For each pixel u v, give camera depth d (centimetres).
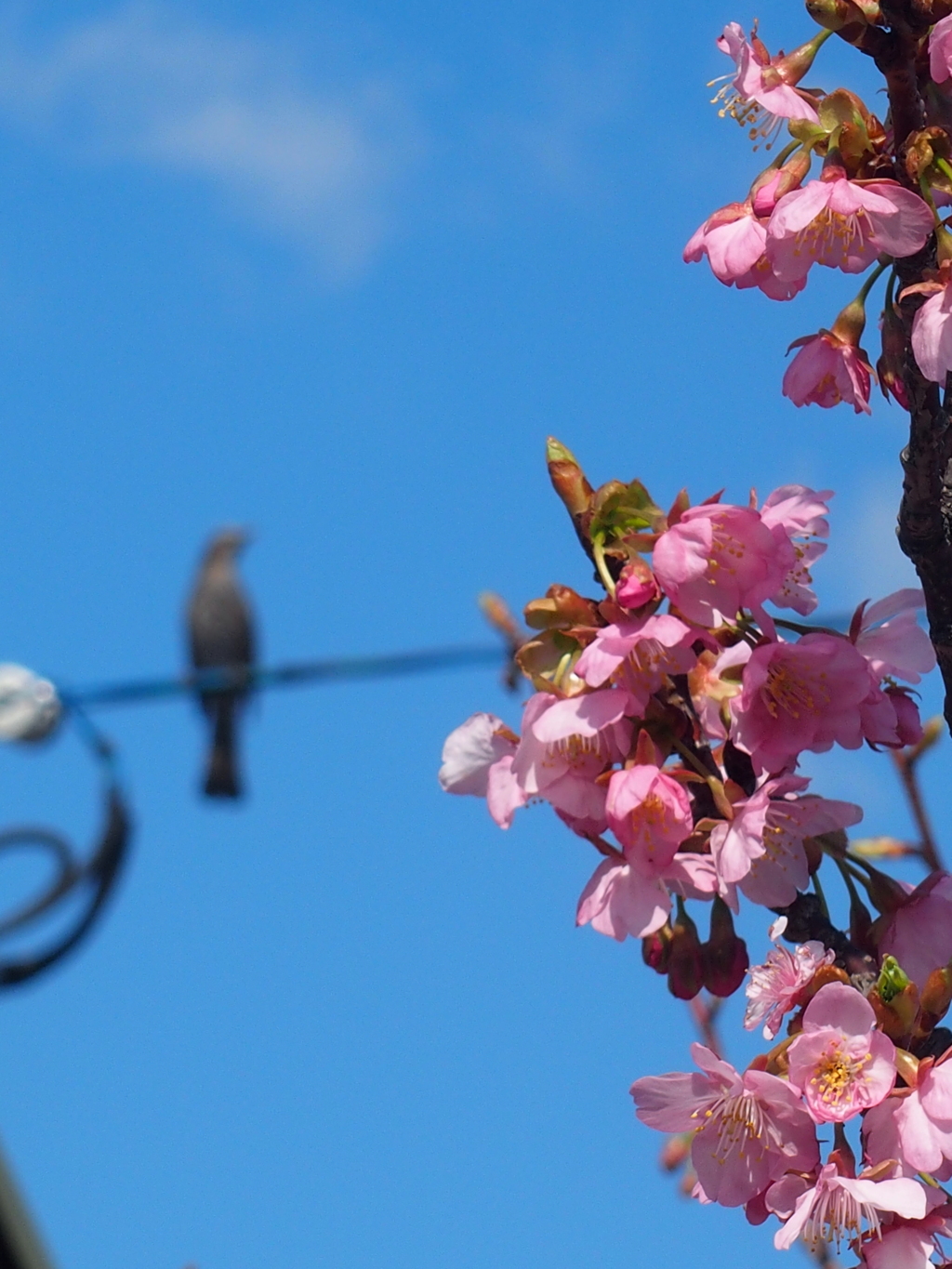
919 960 107
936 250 110
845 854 108
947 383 111
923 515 110
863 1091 104
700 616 104
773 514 106
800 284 111
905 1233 104
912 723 108
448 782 106
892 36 109
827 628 108
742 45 110
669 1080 106
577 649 105
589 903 104
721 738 106
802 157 110
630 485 106
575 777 105
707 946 107
